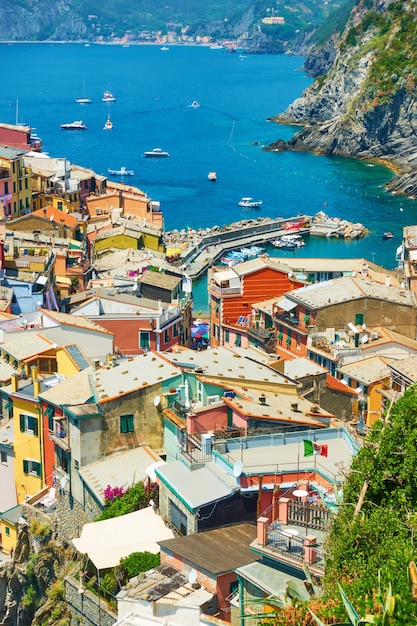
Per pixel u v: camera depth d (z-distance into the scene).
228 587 67.31
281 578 62.09
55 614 83.81
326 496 68.19
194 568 68.75
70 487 90.75
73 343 127.44
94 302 153.88
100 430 89.88
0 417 111.75
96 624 78.31
